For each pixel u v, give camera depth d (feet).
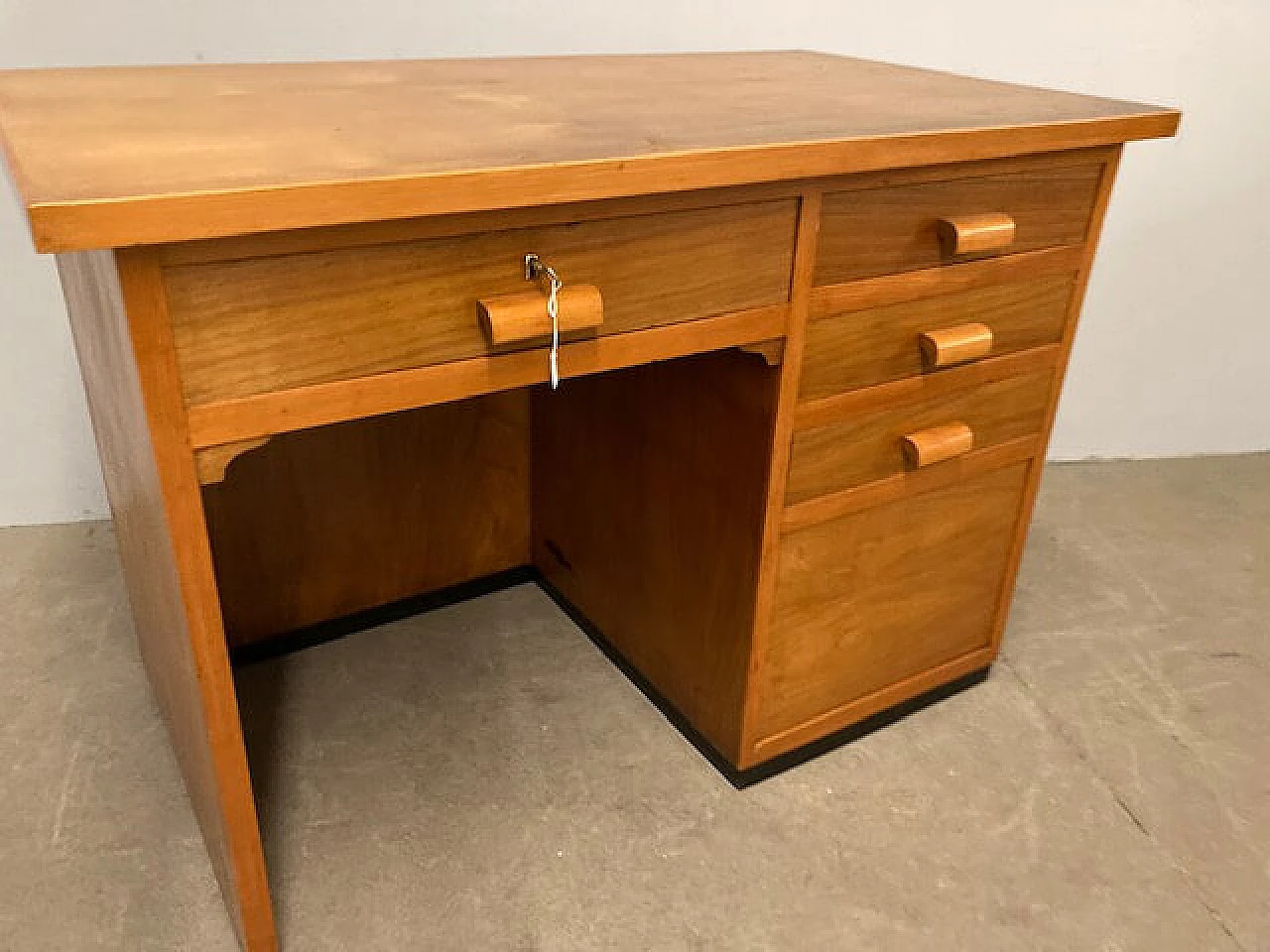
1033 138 3.35
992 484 4.22
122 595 5.10
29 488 5.62
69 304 3.91
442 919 3.45
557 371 2.83
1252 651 5.04
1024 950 3.43
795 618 3.88
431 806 3.92
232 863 3.03
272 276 2.36
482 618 5.06
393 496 4.76
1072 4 5.80
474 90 3.57
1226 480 6.79
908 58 5.83
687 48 5.49
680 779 4.10
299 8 4.88
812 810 3.98
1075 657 4.94
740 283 3.07
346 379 2.56
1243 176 6.34
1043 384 4.11
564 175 2.50
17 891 3.50
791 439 3.49
